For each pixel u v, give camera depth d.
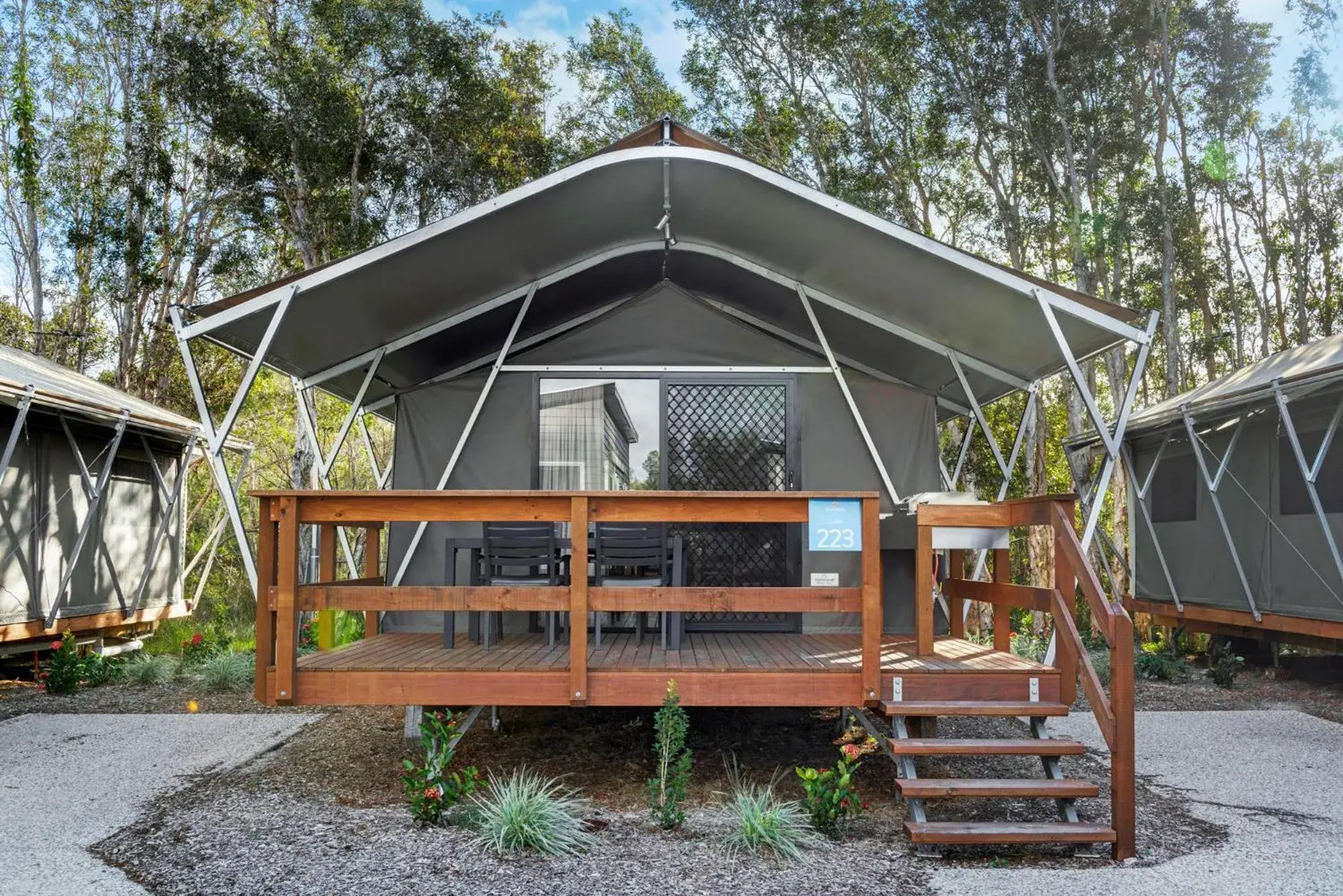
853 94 18.41
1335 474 8.17
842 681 4.63
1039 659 9.47
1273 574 9.04
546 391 7.11
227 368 19.95
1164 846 4.16
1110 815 4.66
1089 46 15.46
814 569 6.84
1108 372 15.88
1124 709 4.02
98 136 18.08
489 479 7.01
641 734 6.23
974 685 4.65
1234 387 9.31
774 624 6.77
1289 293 18.70
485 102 16.70
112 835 4.22
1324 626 8.20
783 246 6.29
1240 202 17.67
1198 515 10.44
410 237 5.25
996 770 5.54
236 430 20.72
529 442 7.02
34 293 18.77
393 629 6.84
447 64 16.02
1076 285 16.59
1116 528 15.21
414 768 4.50
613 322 7.15
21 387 8.16
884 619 6.92
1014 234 17.11
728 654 5.23
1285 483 8.91
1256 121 17.38
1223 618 9.84
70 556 9.77
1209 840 4.25
